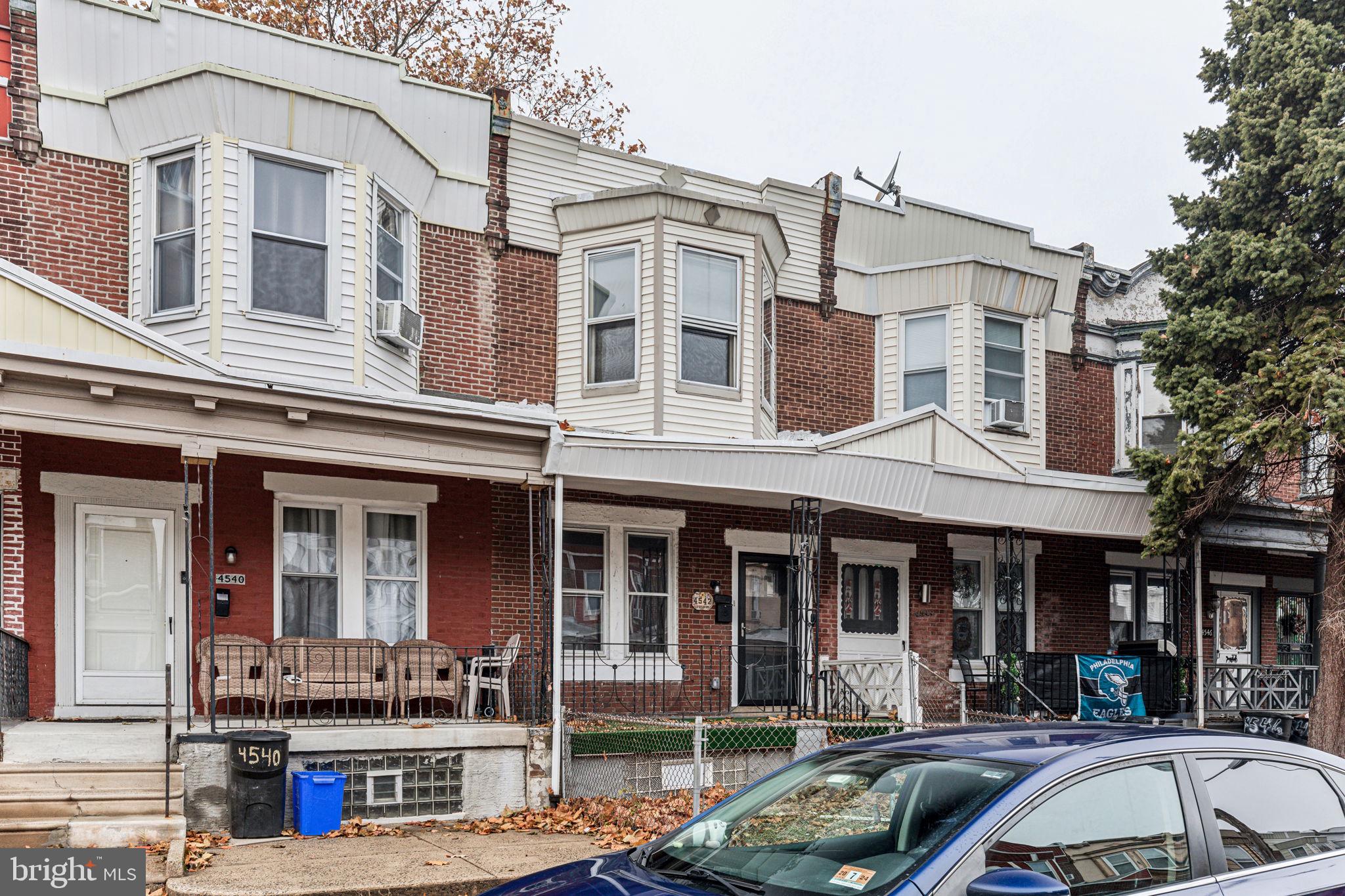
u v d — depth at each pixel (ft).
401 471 41.63
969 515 48.34
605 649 45.60
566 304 47.19
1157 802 14.42
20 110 37.81
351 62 43.24
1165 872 13.92
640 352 45.37
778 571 50.60
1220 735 15.70
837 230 54.65
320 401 32.83
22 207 37.65
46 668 35.55
